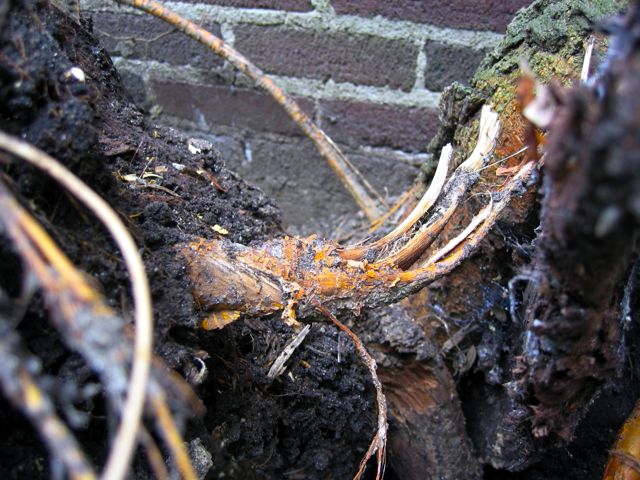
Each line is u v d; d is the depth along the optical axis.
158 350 0.26
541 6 0.39
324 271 0.30
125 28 0.67
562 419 0.32
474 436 0.46
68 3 0.39
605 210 0.15
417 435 0.43
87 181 0.26
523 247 0.38
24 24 0.25
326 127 0.67
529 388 0.31
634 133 0.13
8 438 0.24
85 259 0.25
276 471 0.40
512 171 0.36
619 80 0.15
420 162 0.66
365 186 0.68
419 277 0.31
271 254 0.30
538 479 0.48
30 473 0.25
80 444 0.26
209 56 0.66
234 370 0.36
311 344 0.40
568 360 0.27
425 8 0.56
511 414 0.37
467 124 0.43
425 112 0.62
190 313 0.28
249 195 0.43
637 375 0.49
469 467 0.43
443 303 0.45
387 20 0.58
